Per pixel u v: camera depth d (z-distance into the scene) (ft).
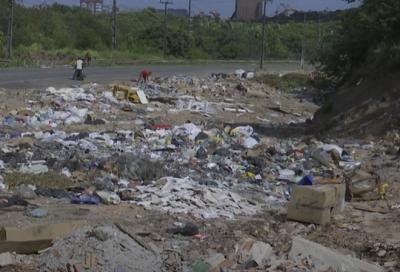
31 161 88.38
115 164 84.94
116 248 47.47
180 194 71.41
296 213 64.13
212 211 66.90
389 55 144.66
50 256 46.91
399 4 154.30
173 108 177.47
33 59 351.67
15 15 408.26
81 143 105.40
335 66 181.78
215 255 50.65
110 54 431.43
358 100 143.43
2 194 70.08
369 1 165.27
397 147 111.55
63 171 83.41
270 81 278.26
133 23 543.80
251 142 116.16
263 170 91.81
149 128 130.11
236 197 72.84
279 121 173.68
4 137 111.75
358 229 62.64
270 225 62.75
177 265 48.55
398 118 124.98
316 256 50.55
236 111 186.91
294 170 92.68
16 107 152.15
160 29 515.91
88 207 66.85
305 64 464.24
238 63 468.75
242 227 61.11
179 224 61.00
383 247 55.98
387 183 83.20
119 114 156.25
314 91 254.47
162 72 307.78
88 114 146.72
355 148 114.32
